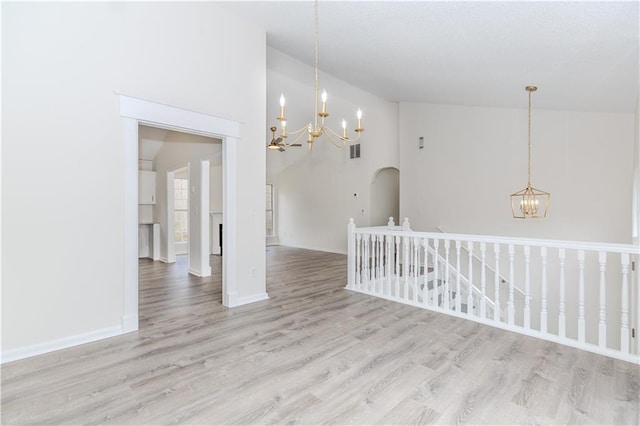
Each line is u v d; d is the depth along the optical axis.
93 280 2.87
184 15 3.42
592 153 4.76
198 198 5.53
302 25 3.78
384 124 7.41
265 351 2.65
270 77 5.51
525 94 4.35
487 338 2.92
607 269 4.73
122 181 3.03
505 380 2.22
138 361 2.48
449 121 6.31
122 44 3.01
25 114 2.53
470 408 1.92
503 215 5.64
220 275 5.56
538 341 2.86
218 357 2.55
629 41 2.54
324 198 8.97
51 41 2.63
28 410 1.89
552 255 5.18
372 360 2.50
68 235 2.74
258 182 4.17
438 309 3.66
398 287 4.09
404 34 3.36
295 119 7.68
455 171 6.23
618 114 4.52
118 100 2.99
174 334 3.00
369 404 1.96
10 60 2.46
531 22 2.58
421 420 1.81
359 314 3.56
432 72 4.29
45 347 2.62
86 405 1.94
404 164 7.05
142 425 1.77
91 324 2.86
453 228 6.26
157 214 7.11
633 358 2.45
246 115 4.00
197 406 1.93
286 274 5.76
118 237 3.01
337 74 5.14
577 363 2.46
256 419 1.82
